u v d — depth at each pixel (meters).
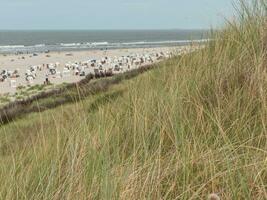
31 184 4.05
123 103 5.78
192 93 5.17
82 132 4.69
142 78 6.38
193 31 6.98
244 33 5.96
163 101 5.10
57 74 93.75
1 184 4.24
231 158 3.68
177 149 3.91
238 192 3.23
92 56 152.62
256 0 6.14
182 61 6.26
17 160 4.81
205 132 4.35
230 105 4.66
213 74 5.34
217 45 6.08
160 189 3.56
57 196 3.70
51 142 4.90
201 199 3.30
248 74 5.10
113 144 4.30
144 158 4.09
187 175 3.57
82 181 3.75
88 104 5.82
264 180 3.38
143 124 4.62
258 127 4.27
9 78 92.75
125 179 3.61
